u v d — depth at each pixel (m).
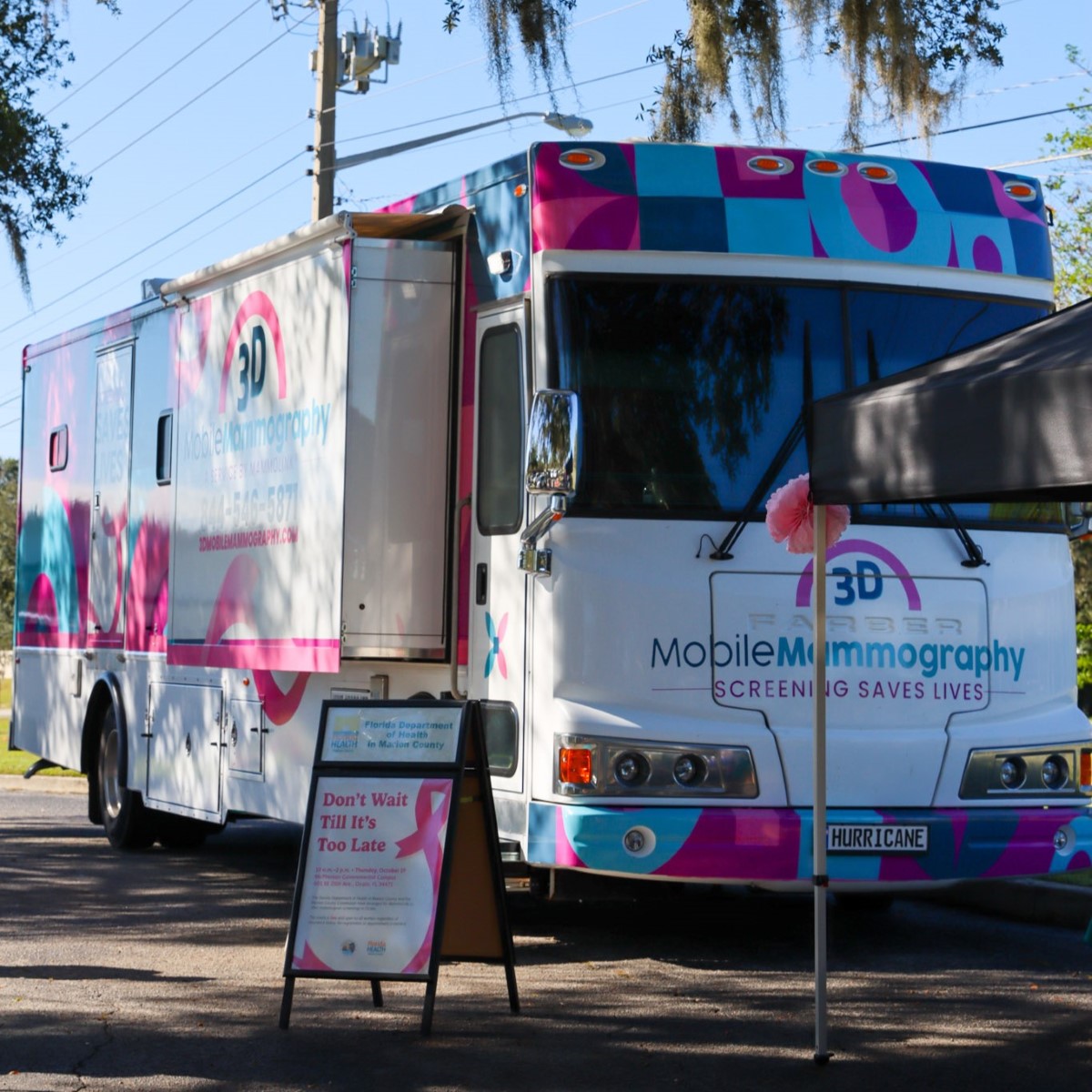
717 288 7.77
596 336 7.62
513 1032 6.50
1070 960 8.09
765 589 7.60
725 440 7.67
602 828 7.29
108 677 12.15
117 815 12.26
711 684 7.52
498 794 7.80
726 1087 5.74
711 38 12.50
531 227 7.73
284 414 9.09
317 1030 6.52
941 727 7.77
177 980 7.47
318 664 8.39
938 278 8.05
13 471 70.94
